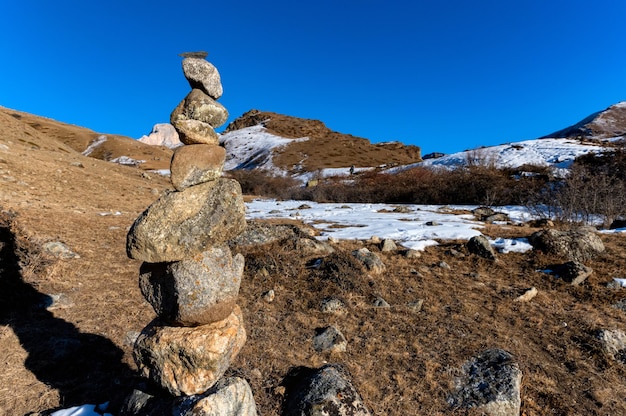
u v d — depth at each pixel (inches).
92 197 618.8
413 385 193.8
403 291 298.5
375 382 194.4
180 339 136.2
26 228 349.7
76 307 251.0
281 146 3206.2
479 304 282.8
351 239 437.1
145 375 144.7
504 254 386.3
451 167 1290.6
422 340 233.3
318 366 201.8
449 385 194.2
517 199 849.5
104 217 490.6
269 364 201.8
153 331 144.8
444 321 256.4
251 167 2792.8
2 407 163.9
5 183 530.6
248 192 1462.8
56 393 175.5
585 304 284.7
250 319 249.6
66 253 322.0
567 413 183.2
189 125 141.4
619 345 234.2
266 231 389.1
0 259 269.7
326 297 279.3
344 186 1224.8
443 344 228.7
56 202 519.2
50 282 273.1
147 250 133.3
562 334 246.2
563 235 384.5
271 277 311.7
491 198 876.6
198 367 135.3
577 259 362.0
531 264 356.8
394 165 1881.2
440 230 474.3
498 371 199.6
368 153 3090.6
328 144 3275.1
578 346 234.5
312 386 171.3
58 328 224.2
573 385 203.5
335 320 252.2
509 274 340.2
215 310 138.4
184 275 134.8
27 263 281.7
